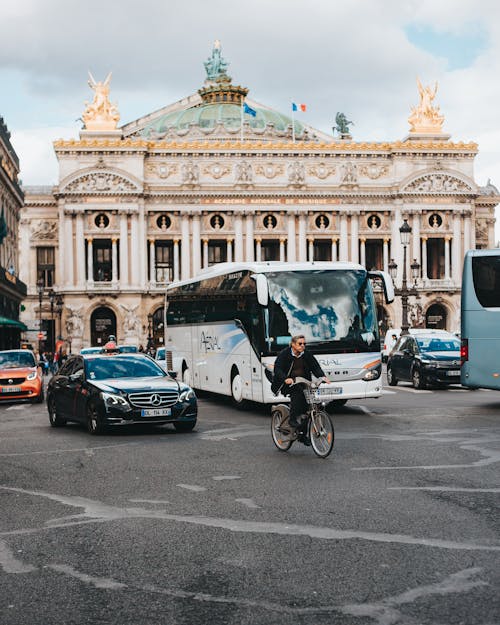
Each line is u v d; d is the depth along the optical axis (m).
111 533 12.05
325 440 18.84
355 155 119.38
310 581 9.55
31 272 123.00
